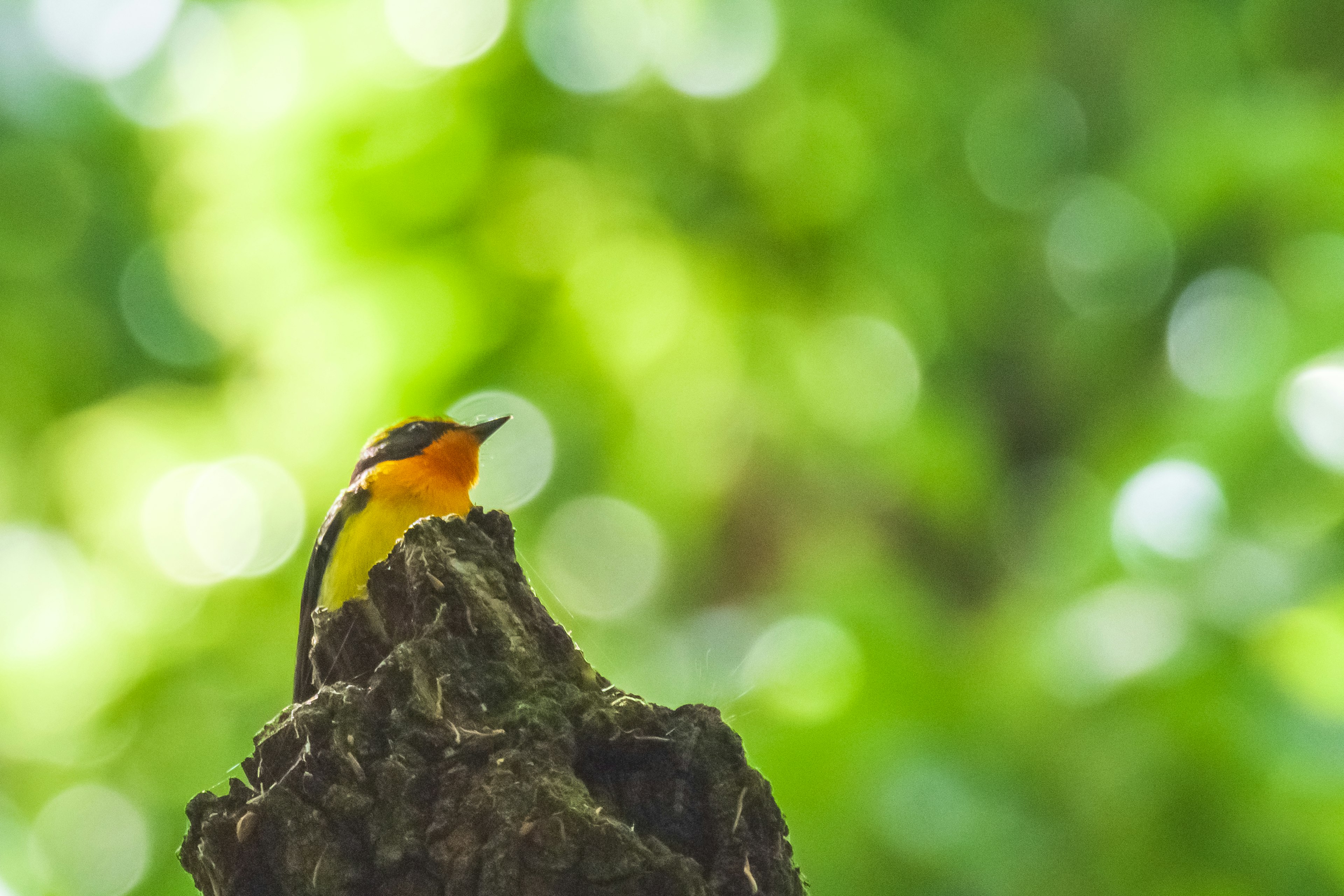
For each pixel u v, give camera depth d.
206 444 11.18
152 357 11.57
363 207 9.91
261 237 10.10
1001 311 12.09
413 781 4.01
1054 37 12.05
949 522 11.91
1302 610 8.51
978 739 9.01
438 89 9.97
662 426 11.39
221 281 10.28
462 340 10.29
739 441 12.41
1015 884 8.45
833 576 10.22
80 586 11.41
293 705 4.27
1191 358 10.87
